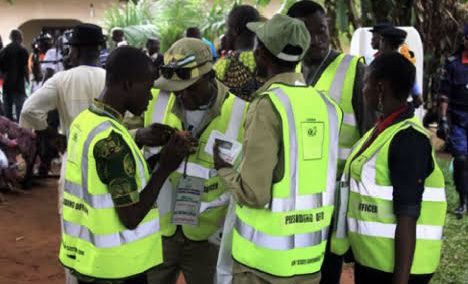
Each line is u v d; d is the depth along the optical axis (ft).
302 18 12.09
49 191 28.68
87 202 8.72
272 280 9.11
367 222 9.45
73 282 12.32
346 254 10.73
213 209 11.25
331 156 9.45
